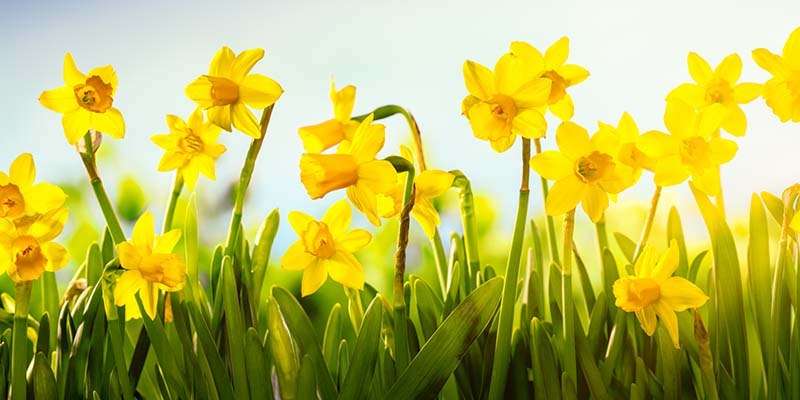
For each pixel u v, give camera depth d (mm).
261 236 1461
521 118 1354
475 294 1401
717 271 1464
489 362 1440
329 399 1416
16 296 1389
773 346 1460
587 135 1366
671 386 1423
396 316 1409
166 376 1421
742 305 1462
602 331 1459
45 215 1383
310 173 1360
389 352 1434
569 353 1413
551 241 1492
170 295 1420
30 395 1407
